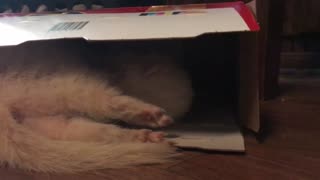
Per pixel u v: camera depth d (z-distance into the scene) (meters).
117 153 0.44
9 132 0.46
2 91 0.50
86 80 0.50
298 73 1.16
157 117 0.48
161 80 0.54
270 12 0.77
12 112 0.48
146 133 0.47
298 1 1.12
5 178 0.43
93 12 0.64
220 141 0.48
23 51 0.55
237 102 0.58
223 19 0.45
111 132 0.47
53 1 0.82
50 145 0.45
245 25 0.42
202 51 0.64
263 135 0.54
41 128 0.48
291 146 0.49
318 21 1.13
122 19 0.52
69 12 0.66
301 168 0.42
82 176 0.42
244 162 0.44
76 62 0.55
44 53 0.55
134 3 0.81
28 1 0.84
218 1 0.77
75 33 0.46
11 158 0.45
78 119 0.49
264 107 0.72
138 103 0.49
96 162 0.44
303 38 1.19
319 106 0.72
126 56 0.56
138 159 0.44
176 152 0.46
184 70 0.58
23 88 0.50
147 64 0.55
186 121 0.56
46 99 0.49
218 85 0.64
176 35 0.41
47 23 0.53
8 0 0.85
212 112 0.59
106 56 0.56
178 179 0.40
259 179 0.40
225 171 0.42
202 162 0.44
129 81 0.54
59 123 0.48
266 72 0.78
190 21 0.46
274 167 0.42
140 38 0.42
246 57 0.51
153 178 0.41
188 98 0.56
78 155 0.44
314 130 0.56
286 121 0.61
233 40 0.62
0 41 0.46
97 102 0.48
